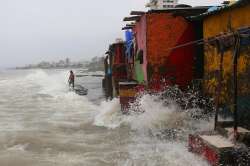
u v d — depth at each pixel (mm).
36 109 18438
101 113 15250
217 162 6934
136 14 13422
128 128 12195
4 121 14312
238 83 9258
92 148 9617
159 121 11703
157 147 9422
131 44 17906
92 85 40969
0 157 8820
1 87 36875
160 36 12594
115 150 9336
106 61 24625
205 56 11656
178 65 12648
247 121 8875
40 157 8797
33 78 53875
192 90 12219
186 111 11711
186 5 13602
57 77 55625
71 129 12477
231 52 9633
